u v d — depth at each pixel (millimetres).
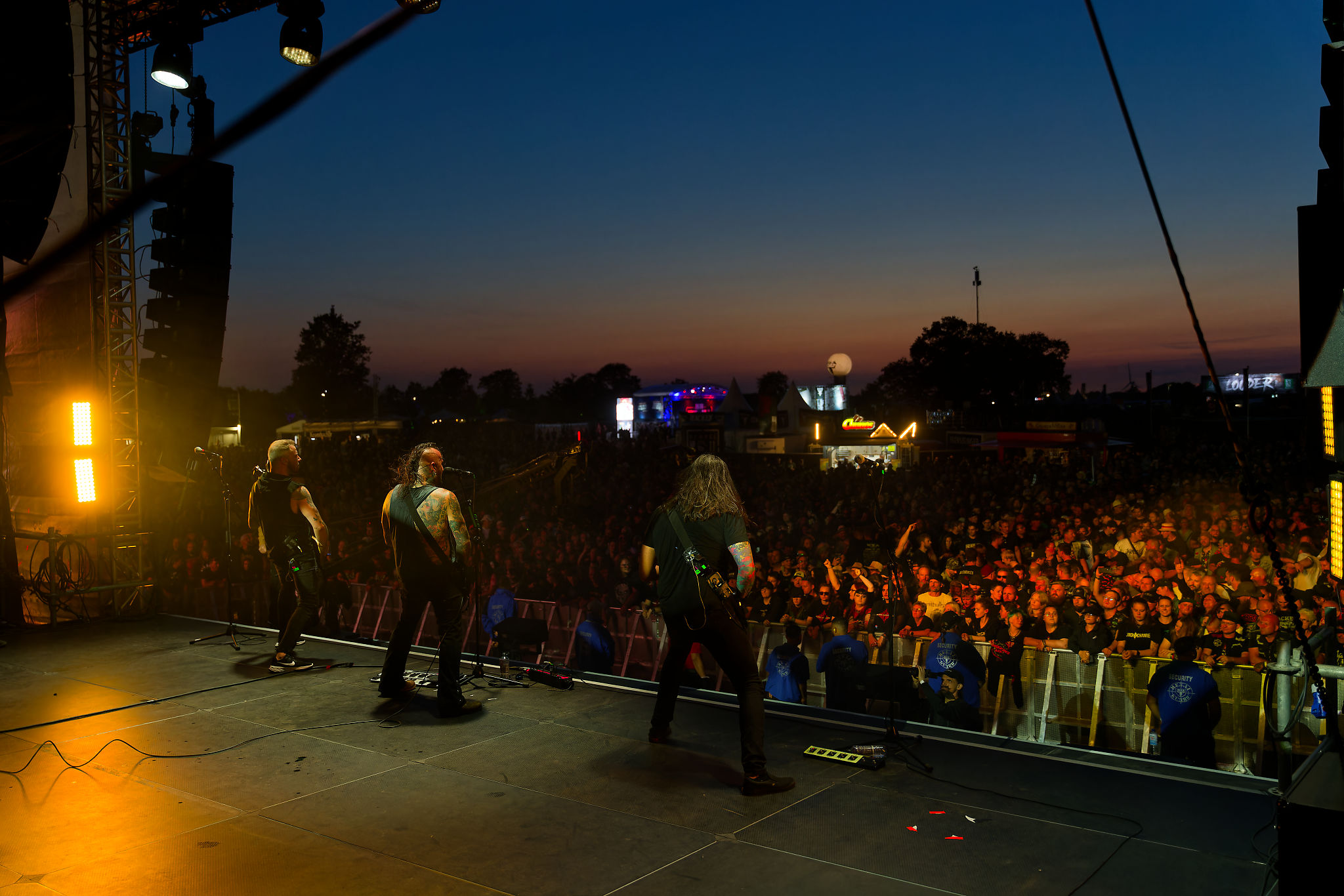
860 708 8406
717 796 4230
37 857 3613
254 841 3766
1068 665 8508
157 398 9148
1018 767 4496
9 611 8305
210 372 9375
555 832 3850
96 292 8688
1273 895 3238
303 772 4543
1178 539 12367
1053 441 31953
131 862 3572
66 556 8766
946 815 3971
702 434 38094
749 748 4246
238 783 4402
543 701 5730
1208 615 8094
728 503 4535
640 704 5633
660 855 3641
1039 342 96125
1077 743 8461
